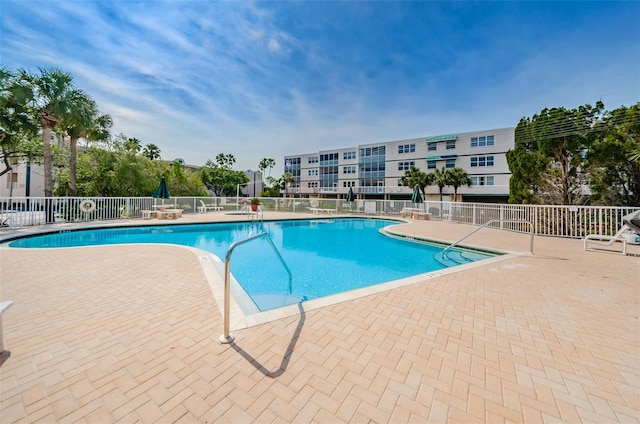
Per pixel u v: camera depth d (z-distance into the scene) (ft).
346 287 17.22
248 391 5.94
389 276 19.60
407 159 115.14
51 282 13.26
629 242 23.07
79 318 9.39
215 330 8.63
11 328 8.62
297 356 7.28
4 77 33.60
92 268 15.83
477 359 7.29
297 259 24.39
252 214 52.95
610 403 5.70
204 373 6.52
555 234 31.99
